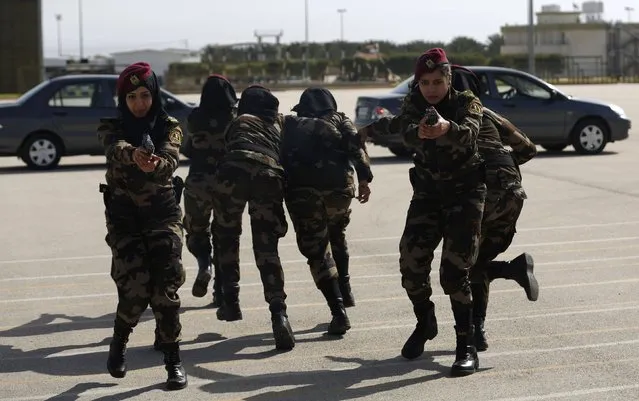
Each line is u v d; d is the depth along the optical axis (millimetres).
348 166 7285
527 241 10961
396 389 6016
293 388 6086
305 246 7215
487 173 6586
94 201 14789
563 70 76938
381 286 8875
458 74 6508
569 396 5816
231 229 7285
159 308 6020
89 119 19094
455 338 7148
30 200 14984
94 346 7148
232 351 6934
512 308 7934
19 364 6719
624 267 9492
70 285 9211
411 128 6066
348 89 57875
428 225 6262
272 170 6984
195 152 8008
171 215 6105
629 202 13750
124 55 90375
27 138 18953
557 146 21500
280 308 6883
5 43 52688
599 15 96875
